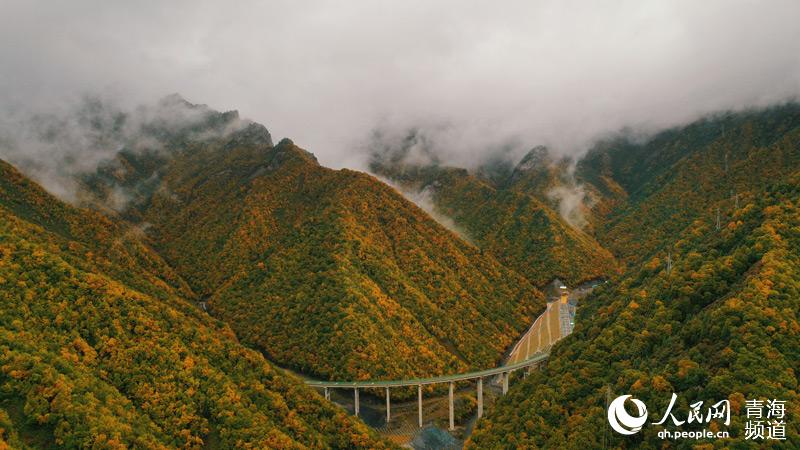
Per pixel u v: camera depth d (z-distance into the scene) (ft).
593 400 484.74
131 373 489.26
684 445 363.97
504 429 533.55
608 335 560.61
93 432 390.01
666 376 427.33
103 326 521.65
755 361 382.42
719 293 500.74
